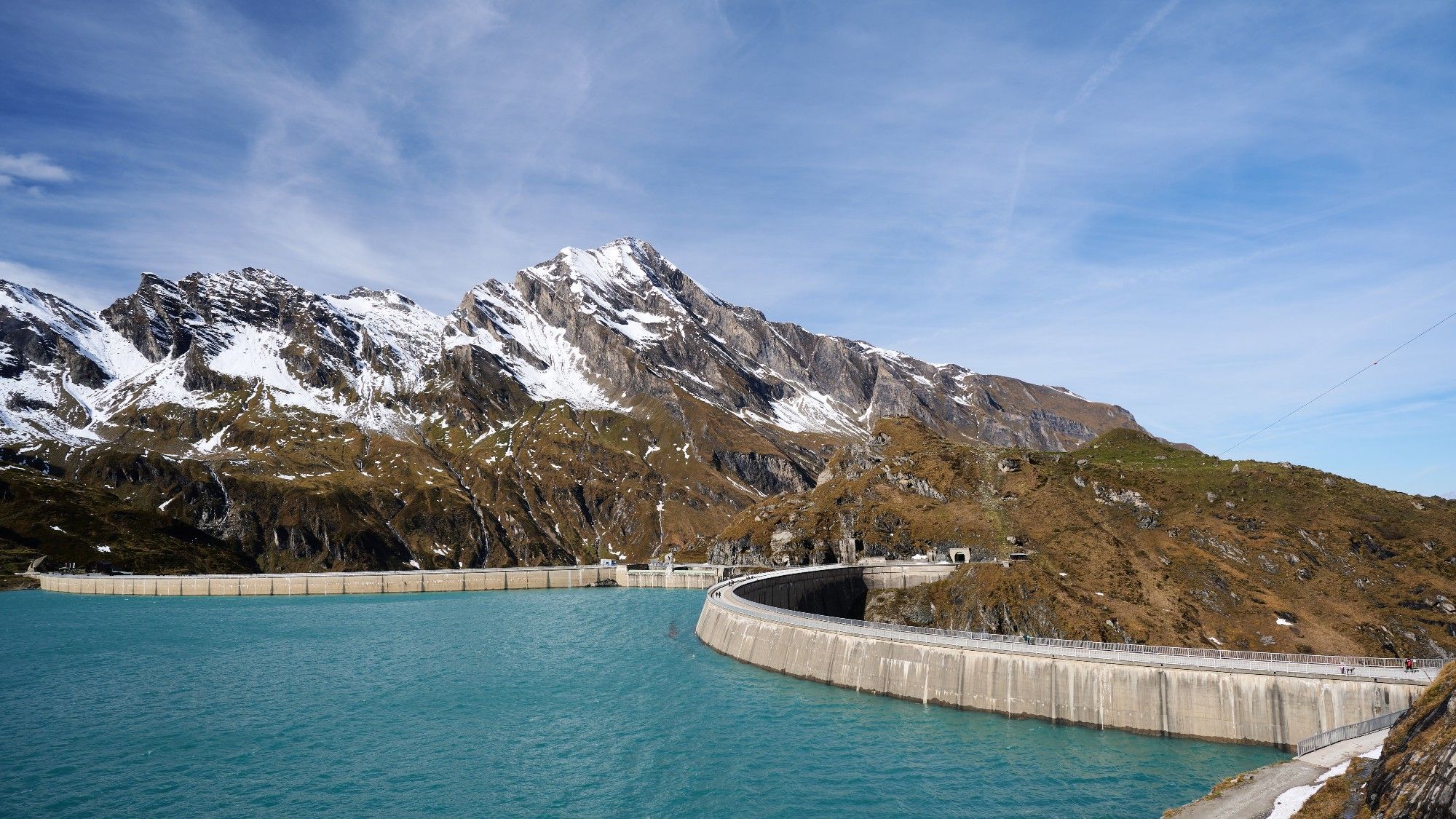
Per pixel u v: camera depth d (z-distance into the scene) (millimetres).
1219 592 182125
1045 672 112000
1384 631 164750
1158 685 104625
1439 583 174625
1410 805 60062
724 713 119875
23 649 181625
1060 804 84625
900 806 85812
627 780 96438
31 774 101062
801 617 150625
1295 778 78938
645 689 136500
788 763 98812
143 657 171625
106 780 98750
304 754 107375
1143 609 178750
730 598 181750
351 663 163375
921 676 122938
